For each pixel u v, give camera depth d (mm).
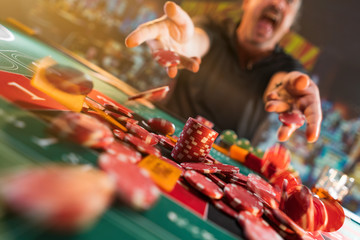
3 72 1424
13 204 461
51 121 1076
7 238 441
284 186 1268
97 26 6473
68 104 1347
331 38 6203
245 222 990
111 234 607
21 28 3703
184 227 819
